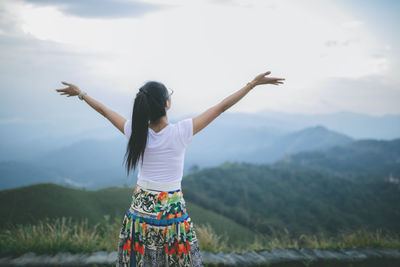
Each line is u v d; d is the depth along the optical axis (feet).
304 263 11.37
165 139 5.43
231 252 12.01
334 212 172.45
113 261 10.12
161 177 5.50
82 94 6.44
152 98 5.42
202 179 241.35
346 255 12.14
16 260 10.01
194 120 5.53
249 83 5.77
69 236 11.87
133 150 5.44
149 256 5.51
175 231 5.53
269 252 12.07
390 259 12.03
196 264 5.69
